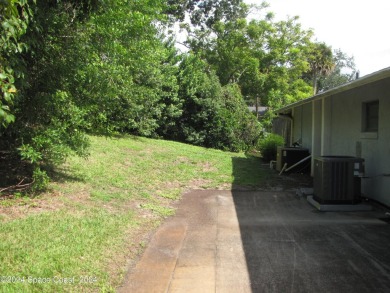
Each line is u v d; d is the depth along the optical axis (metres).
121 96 13.84
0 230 4.81
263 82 30.31
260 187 10.05
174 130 19.62
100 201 6.93
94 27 7.52
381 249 5.19
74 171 8.73
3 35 4.11
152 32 12.70
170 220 6.65
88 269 4.16
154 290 3.94
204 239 5.63
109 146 13.16
